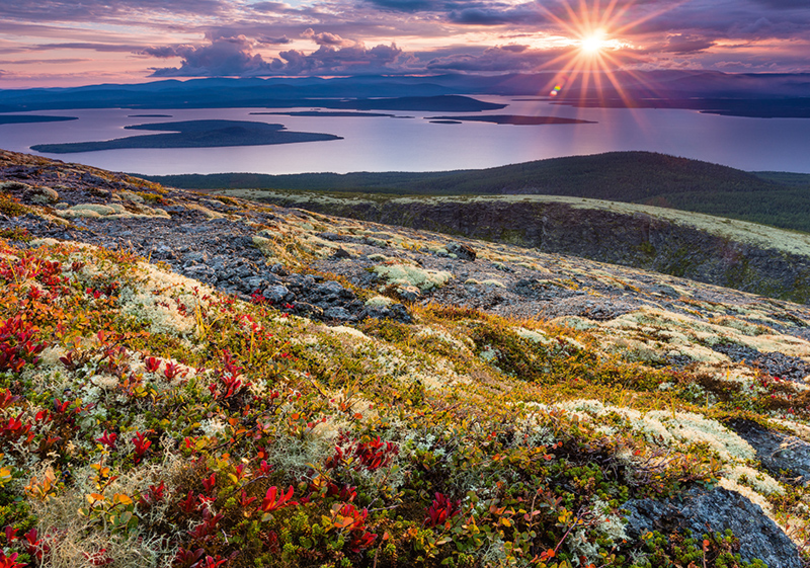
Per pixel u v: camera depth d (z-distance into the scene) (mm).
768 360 24078
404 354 12508
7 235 16516
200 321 9086
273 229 35531
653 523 5938
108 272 10320
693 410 13664
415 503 5535
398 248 46906
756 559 5555
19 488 4180
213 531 4148
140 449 4742
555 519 5664
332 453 5688
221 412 5938
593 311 30188
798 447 10672
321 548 4445
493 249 81812
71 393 5457
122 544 3844
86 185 39656
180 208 38562
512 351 18062
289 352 9406
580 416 9242
